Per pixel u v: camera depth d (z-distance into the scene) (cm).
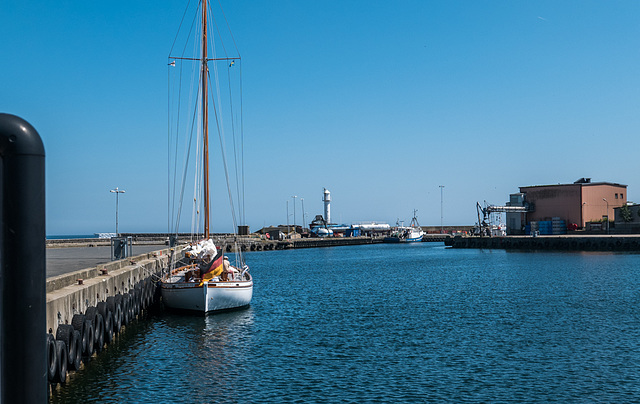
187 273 3691
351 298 4603
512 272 6819
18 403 280
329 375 2191
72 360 1892
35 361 283
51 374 1672
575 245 11150
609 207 13312
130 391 1973
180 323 3309
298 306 4109
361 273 7275
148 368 2297
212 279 3559
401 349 2627
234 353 2570
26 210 279
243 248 14312
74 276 2444
